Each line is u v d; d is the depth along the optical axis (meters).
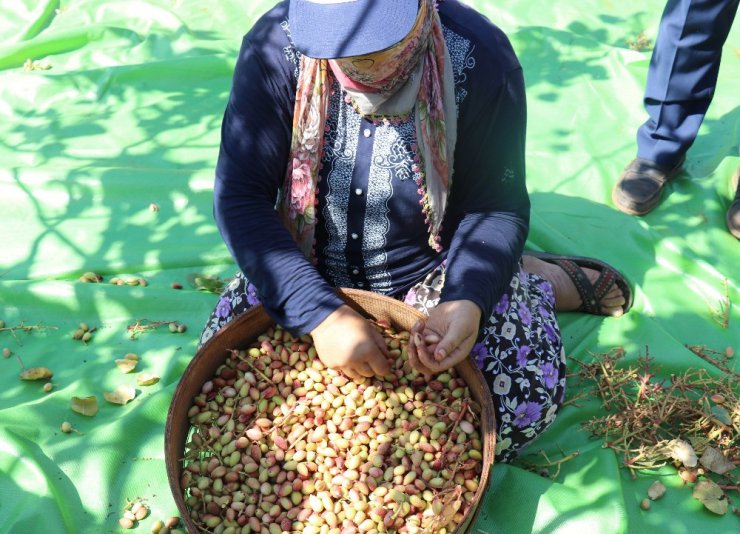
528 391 1.77
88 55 3.39
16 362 2.15
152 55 3.36
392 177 1.63
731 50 3.31
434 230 1.71
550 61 3.22
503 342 1.77
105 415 1.99
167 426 1.58
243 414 1.70
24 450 1.83
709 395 2.01
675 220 2.54
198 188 2.65
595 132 2.91
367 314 1.75
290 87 1.58
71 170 2.67
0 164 2.80
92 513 1.78
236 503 1.60
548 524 1.72
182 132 2.98
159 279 2.42
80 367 2.12
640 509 1.79
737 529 1.76
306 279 1.61
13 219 2.59
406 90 1.52
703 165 2.76
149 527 1.76
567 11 3.52
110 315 2.27
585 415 2.00
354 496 1.58
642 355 2.11
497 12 3.54
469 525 1.54
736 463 1.87
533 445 1.93
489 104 1.58
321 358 1.65
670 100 2.48
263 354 1.76
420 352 1.56
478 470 1.62
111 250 2.48
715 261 2.40
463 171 1.69
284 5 1.60
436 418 1.68
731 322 2.24
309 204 1.68
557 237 2.45
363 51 1.34
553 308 1.98
